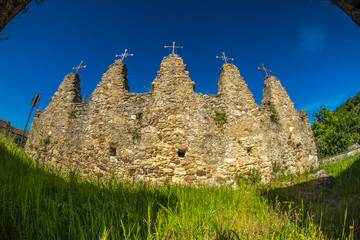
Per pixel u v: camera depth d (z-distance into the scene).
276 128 8.91
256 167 7.92
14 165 4.57
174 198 4.63
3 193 2.98
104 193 4.31
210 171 7.73
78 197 3.87
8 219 2.71
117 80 9.33
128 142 8.18
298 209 4.30
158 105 8.56
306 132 9.84
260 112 8.87
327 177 6.22
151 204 3.78
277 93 9.70
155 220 3.34
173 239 2.96
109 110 8.83
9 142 8.34
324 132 19.56
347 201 4.18
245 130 8.38
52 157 9.08
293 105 9.95
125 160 7.98
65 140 9.10
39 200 3.32
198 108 8.54
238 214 4.09
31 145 9.78
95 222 2.89
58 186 4.20
